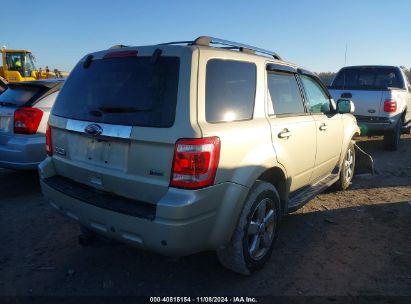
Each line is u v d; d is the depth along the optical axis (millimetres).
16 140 5309
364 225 4609
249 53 3525
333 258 3775
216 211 2871
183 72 2785
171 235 2631
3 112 5445
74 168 3303
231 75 3143
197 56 2863
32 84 5660
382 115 8797
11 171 6746
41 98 5504
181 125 2668
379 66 10164
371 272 3516
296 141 3877
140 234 2734
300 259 3744
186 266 3586
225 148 2850
